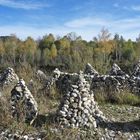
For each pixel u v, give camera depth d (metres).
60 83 19.75
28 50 79.75
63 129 12.09
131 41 91.12
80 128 12.50
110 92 18.38
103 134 12.30
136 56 69.62
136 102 17.42
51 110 14.66
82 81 13.23
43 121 12.80
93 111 13.38
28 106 12.98
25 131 11.94
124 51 71.62
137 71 22.77
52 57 73.31
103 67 29.91
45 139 11.47
